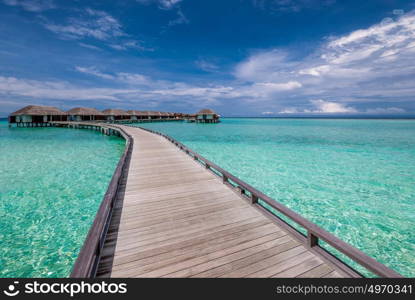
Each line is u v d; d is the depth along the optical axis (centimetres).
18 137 2822
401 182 1019
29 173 1118
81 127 4522
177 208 471
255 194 446
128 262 294
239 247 328
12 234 557
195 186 622
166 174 748
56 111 4975
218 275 272
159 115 7575
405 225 631
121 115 6081
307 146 2131
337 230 607
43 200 777
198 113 6544
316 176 1121
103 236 343
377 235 582
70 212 688
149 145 1468
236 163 1416
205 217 428
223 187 614
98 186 930
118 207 474
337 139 2708
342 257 502
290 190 922
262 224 400
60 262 449
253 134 3447
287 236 357
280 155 1688
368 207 754
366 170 1239
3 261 450
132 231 374
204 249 323
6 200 772
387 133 3541
